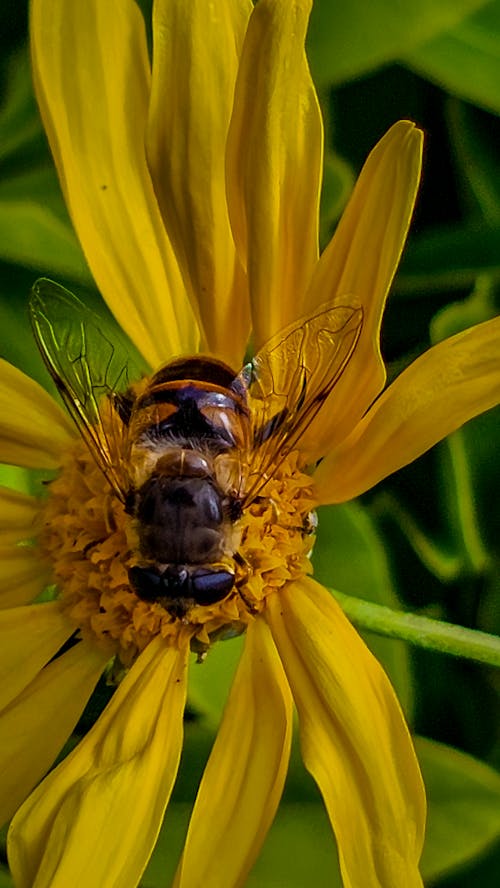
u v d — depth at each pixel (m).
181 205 0.17
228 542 0.16
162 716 0.16
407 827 0.16
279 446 0.17
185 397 0.17
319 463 0.17
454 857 0.18
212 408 0.17
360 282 0.16
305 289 0.17
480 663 0.18
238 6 0.16
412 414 0.16
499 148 0.18
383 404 0.16
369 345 0.16
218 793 0.16
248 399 0.17
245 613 0.17
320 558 0.18
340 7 0.17
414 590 0.18
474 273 0.18
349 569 0.18
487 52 0.18
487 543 0.18
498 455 0.18
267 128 0.16
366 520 0.18
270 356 0.17
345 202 0.18
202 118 0.17
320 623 0.16
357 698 0.16
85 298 0.18
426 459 0.18
